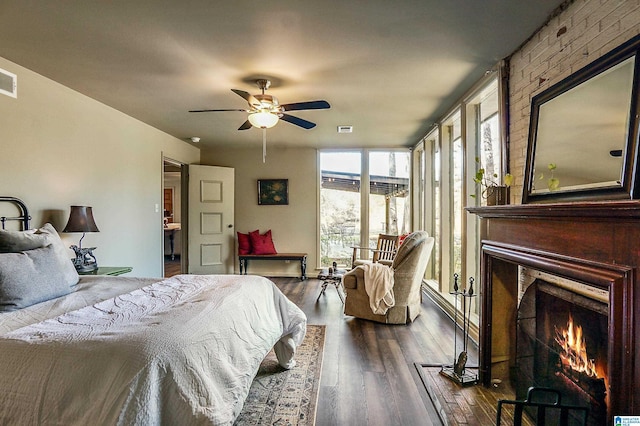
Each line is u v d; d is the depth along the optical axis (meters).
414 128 4.84
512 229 2.02
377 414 2.04
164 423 1.23
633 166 1.32
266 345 2.07
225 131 5.08
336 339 3.22
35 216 2.94
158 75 2.96
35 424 1.16
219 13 2.02
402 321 3.64
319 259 6.37
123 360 1.21
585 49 1.79
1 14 2.03
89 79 3.06
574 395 1.71
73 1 1.90
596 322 1.63
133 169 4.38
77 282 2.46
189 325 1.49
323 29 2.20
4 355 1.25
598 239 1.34
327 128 4.86
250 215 6.48
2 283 1.85
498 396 2.21
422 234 3.77
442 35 2.28
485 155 3.36
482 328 2.37
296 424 1.92
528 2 1.91
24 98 2.83
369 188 6.24
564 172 1.78
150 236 4.77
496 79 2.79
